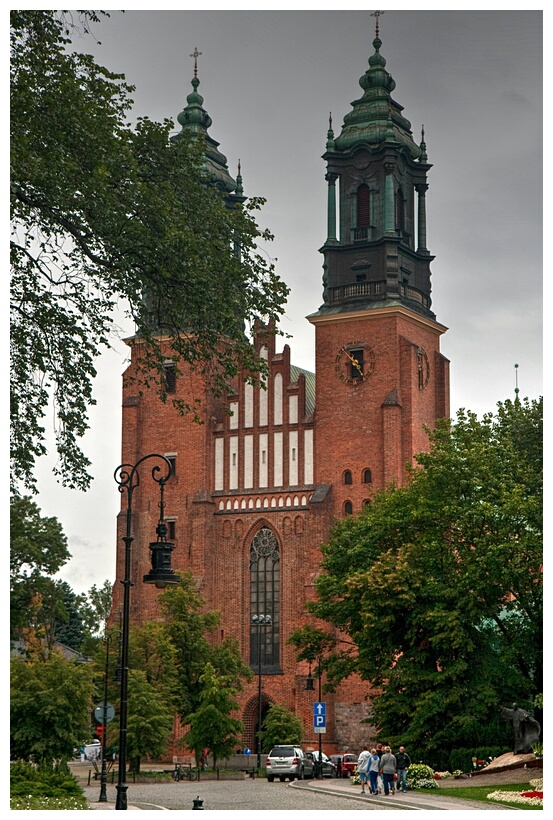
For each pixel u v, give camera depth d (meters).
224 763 82.94
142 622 96.25
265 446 95.38
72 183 35.75
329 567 69.56
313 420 93.75
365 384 92.44
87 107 35.88
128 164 37.00
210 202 40.09
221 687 78.38
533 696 57.59
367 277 94.44
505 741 58.38
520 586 56.81
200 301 38.34
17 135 33.62
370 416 91.81
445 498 61.09
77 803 37.34
